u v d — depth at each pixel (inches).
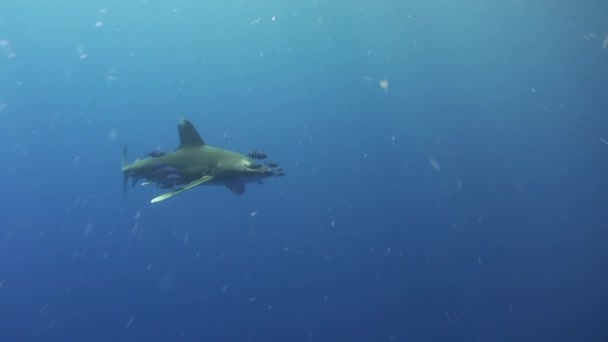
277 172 257.6
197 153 277.1
